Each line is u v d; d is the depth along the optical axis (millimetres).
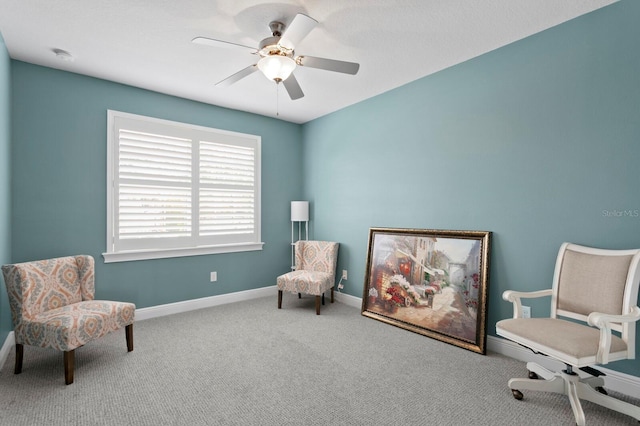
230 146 4230
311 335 3111
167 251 3709
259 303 4203
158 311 3664
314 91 3688
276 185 4719
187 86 3512
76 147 3195
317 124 4680
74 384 2215
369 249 3797
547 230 2467
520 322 2105
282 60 2236
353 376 2332
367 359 2602
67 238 3154
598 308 2008
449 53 2822
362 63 2992
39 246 3018
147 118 3592
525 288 2586
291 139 4879
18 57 2865
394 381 2262
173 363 2527
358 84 3496
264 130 4578
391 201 3660
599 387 2047
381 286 3602
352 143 4133
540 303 2502
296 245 4426
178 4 2141
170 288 3775
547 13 2256
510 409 1938
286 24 2340
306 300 4352
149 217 3619
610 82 2168
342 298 4262
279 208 4746
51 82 3070
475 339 2748
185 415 1883
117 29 2436
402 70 3152
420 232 3299
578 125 2309
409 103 3453
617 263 1979
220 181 4160
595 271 2062
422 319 3162
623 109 2119
